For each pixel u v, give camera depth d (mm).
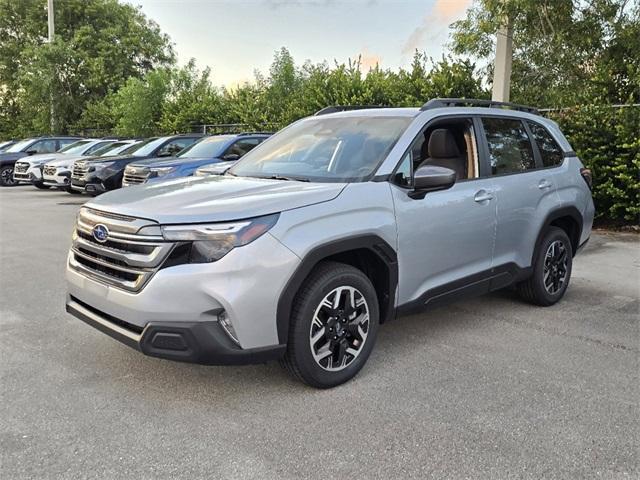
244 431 2996
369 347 3688
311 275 3361
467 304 5402
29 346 4199
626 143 9195
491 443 2893
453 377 3697
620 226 10188
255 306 3057
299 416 3156
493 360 3996
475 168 4500
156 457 2752
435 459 2748
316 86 15211
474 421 3115
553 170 5254
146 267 3037
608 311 5207
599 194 9742
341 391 3480
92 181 12133
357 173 3824
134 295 3053
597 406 3301
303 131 4730
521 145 5027
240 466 2682
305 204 3305
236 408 3250
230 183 3820
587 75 10758
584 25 10047
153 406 3270
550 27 10234
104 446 2848
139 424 3064
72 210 12516
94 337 4387
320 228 3303
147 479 2580
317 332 3375
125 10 35531
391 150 3906
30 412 3188
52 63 29109
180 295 2975
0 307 5199
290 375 3510
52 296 5578
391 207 3711
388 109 4559
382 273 3779
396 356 4062
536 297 5215
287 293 3164
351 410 3232
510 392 3479
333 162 4043
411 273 3881
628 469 2678
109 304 3215
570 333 4586
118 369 3783
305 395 3416
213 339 3014
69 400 3338
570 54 10633
